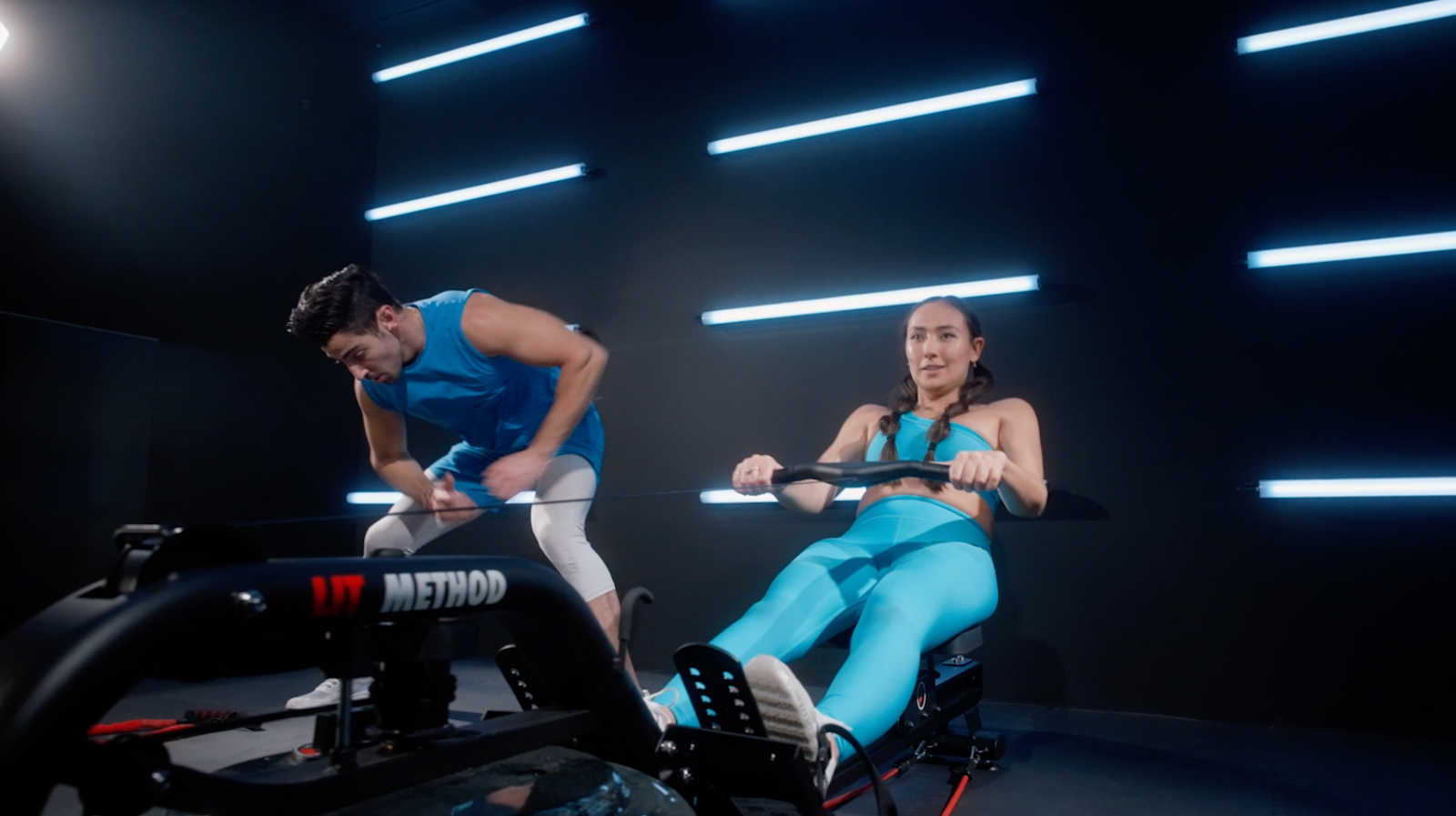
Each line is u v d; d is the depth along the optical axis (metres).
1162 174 2.78
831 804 1.52
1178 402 2.68
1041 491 2.02
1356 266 2.52
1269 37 2.67
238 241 3.67
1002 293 2.89
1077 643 2.72
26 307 2.99
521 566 0.98
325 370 3.96
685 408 3.38
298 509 3.79
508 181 3.83
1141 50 2.85
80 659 0.61
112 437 3.18
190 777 0.68
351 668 0.81
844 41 3.30
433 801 0.86
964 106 3.05
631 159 3.62
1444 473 2.37
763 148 3.37
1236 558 2.57
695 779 1.20
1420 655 2.36
